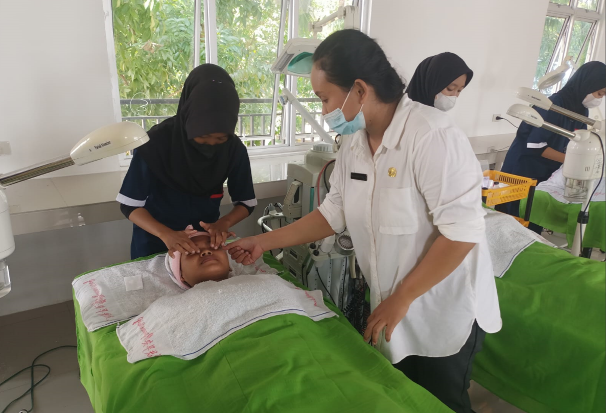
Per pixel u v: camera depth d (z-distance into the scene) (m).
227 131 1.29
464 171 0.93
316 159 1.69
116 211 1.95
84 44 2.11
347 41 0.94
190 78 1.41
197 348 1.07
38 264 2.17
